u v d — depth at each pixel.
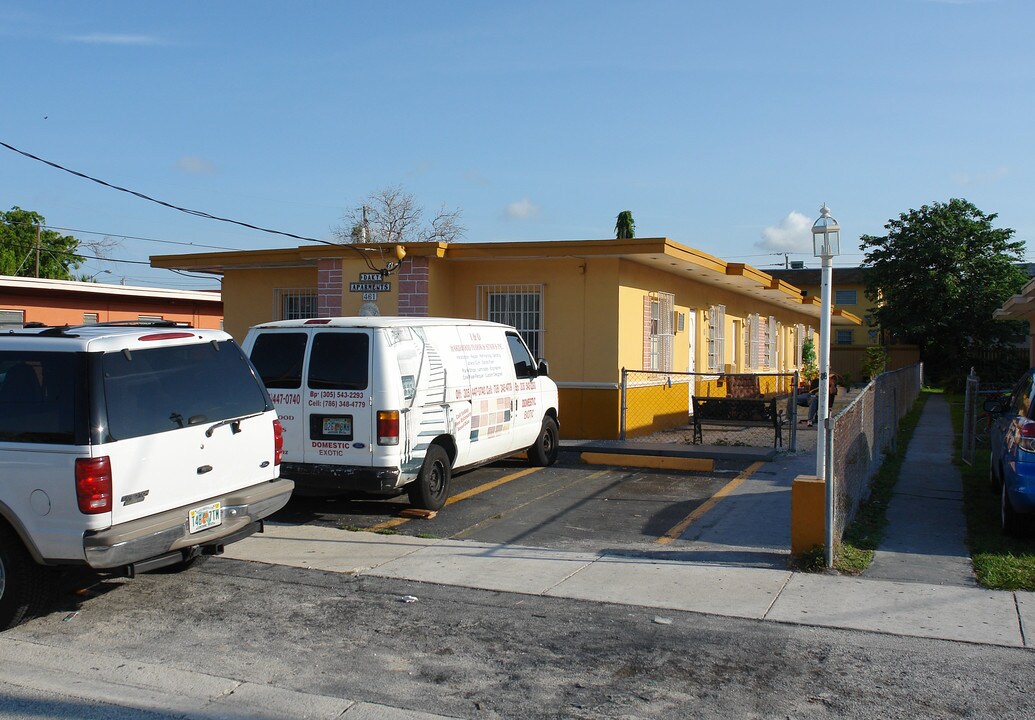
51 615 6.44
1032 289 14.70
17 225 42.53
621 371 15.11
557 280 15.65
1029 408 8.29
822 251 8.09
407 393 9.12
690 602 6.65
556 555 8.02
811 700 4.92
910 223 39.78
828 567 7.46
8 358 5.96
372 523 9.39
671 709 4.82
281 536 8.77
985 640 5.82
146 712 4.81
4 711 4.82
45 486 5.74
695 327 20.45
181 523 6.19
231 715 4.77
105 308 26.05
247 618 6.37
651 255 14.79
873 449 12.02
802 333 36.22
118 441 5.86
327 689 5.12
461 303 16.22
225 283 18.58
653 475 12.38
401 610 6.53
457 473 10.60
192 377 6.59
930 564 7.66
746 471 12.65
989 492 11.02
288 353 9.27
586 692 5.05
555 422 13.27
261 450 7.13
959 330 39.03
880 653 5.61
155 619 6.36
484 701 4.94
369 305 15.41
